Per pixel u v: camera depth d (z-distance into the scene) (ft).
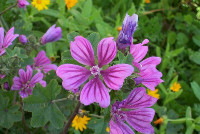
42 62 0.75
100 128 0.64
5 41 0.61
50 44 0.92
